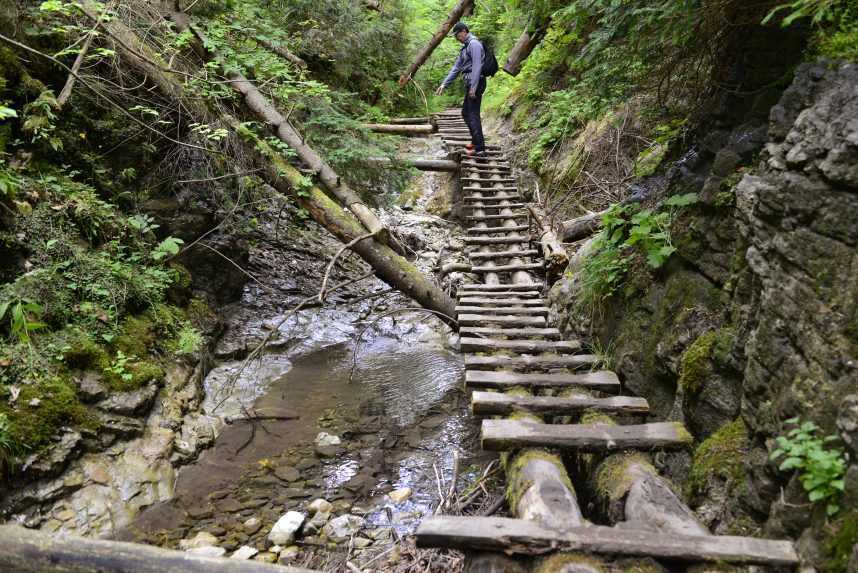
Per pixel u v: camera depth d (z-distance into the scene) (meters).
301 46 8.02
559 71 9.11
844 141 1.91
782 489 1.94
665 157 4.51
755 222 2.34
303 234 7.75
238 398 4.62
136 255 4.52
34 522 2.85
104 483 3.18
